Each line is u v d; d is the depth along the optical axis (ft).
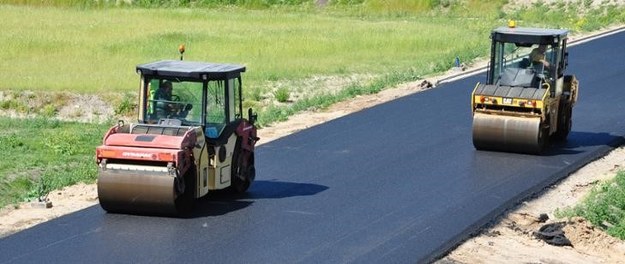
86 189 99.91
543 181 103.71
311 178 102.37
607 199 98.27
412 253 79.10
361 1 326.24
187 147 87.04
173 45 214.07
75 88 164.76
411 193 97.14
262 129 130.62
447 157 112.78
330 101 152.05
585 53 200.64
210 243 80.69
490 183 102.06
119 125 89.51
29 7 297.33
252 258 77.25
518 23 268.82
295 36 231.09
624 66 184.44
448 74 179.52
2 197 99.50
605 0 297.94
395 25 260.21
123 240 80.89
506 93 114.01
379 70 189.88
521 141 114.21
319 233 83.82
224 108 92.79
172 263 75.72
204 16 275.80
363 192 97.09
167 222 86.12
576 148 120.88
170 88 91.56
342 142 119.65
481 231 86.58
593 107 146.51
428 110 141.49
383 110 141.08
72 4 310.24
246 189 97.09
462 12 307.78
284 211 90.07
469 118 135.85
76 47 208.23
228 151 92.84
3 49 201.16
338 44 219.61
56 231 82.99
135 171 86.12
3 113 155.84
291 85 175.42
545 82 117.19
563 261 81.71
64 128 137.08
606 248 87.30
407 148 116.98
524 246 84.33
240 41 221.25
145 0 321.32
